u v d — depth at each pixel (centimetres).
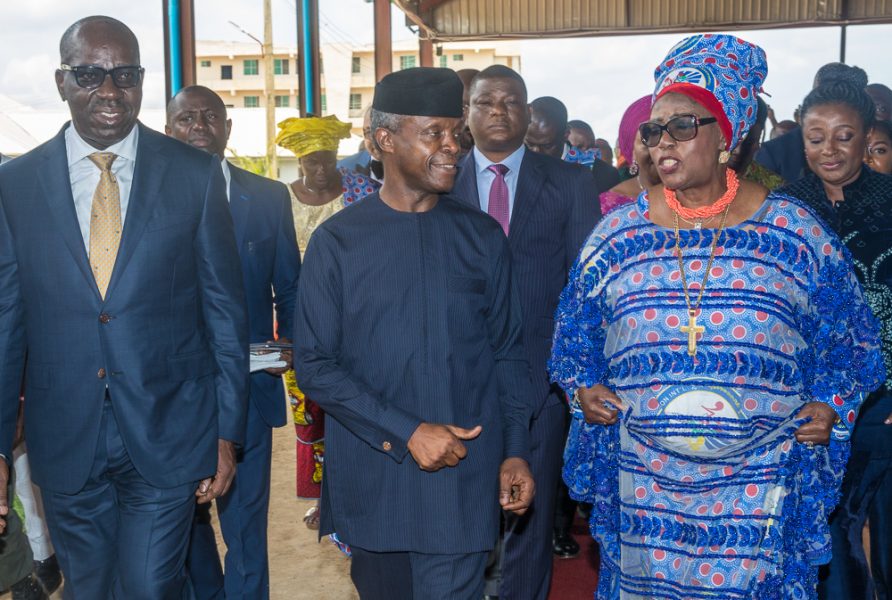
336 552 489
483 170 369
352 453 266
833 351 257
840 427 258
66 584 298
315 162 560
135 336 278
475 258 266
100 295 276
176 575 293
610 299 266
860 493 326
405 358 259
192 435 287
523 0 2181
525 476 263
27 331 282
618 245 264
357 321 261
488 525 263
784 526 253
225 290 294
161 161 287
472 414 263
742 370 249
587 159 724
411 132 254
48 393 279
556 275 366
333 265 261
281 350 370
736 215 254
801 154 481
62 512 289
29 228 275
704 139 244
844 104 312
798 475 258
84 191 282
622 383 263
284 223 396
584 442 280
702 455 252
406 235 261
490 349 272
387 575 277
